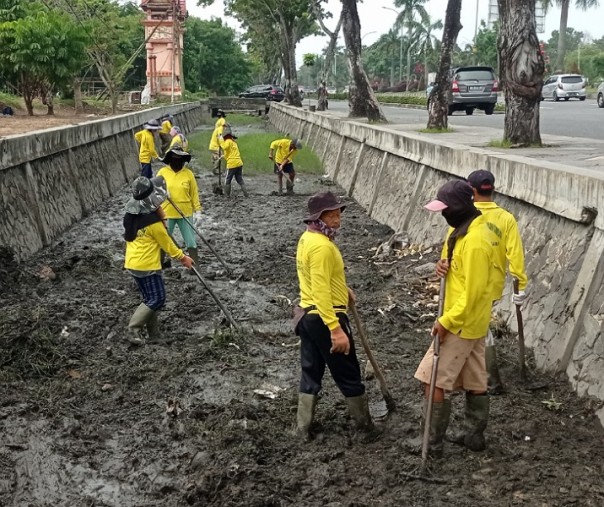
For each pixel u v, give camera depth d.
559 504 4.28
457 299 4.57
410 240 10.90
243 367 6.48
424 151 11.40
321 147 23.47
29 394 5.90
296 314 4.98
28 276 9.10
